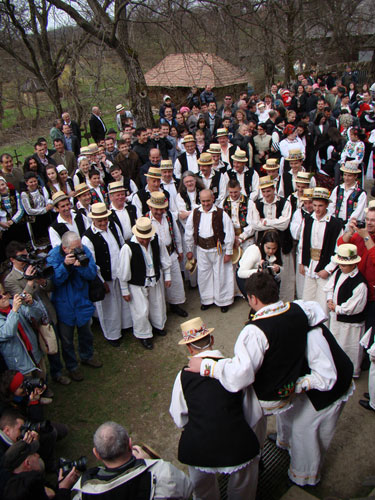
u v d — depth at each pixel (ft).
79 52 34.86
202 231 18.25
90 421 13.91
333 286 13.92
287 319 8.80
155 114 59.06
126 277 16.24
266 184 17.38
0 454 9.60
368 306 13.48
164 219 18.12
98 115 34.76
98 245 16.53
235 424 8.35
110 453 7.39
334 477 11.19
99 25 31.24
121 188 18.02
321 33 71.36
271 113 32.60
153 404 14.47
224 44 32.68
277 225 17.26
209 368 8.50
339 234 15.60
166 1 29.91
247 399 8.86
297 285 18.30
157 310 17.61
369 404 13.33
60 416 14.15
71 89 35.94
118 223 17.71
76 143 31.37
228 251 18.39
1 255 23.00
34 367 13.03
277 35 34.09
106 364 16.57
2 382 11.25
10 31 36.83
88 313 14.89
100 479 7.43
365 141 32.89
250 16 32.09
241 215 19.25
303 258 16.56
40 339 13.42
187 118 36.86
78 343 16.74
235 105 40.65
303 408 9.87
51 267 13.21
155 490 7.46
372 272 13.08
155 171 19.42
